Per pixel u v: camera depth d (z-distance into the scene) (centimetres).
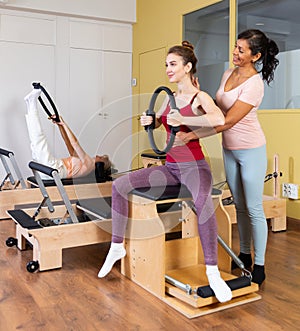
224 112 229
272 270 251
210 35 446
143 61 560
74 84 545
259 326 182
